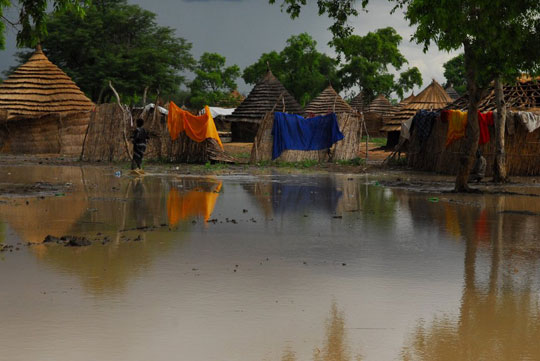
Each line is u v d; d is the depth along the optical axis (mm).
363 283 6062
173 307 5168
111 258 7000
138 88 59469
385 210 11680
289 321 4871
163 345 4297
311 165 26125
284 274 6383
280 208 11773
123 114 26594
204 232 8883
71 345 4254
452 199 13695
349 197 14008
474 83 14867
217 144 26234
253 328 4691
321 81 77812
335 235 8805
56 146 35375
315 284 5996
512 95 25578
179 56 66000
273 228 9352
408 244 8164
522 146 21984
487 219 10570
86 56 60781
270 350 4250
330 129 27312
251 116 44281
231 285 5895
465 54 14227
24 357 4023
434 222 10164
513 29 12070
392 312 5141
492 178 20984
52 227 9094
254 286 5879
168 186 15938
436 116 23406
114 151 26766
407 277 6332
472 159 15312
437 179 19844
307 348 4305
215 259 7055
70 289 5656
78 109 37625
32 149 35688
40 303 5211
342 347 4336
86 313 4957
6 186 15227
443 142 22922
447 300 5520
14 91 37406
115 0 66000
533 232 9203
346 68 68562
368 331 4676
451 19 11961
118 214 10555
